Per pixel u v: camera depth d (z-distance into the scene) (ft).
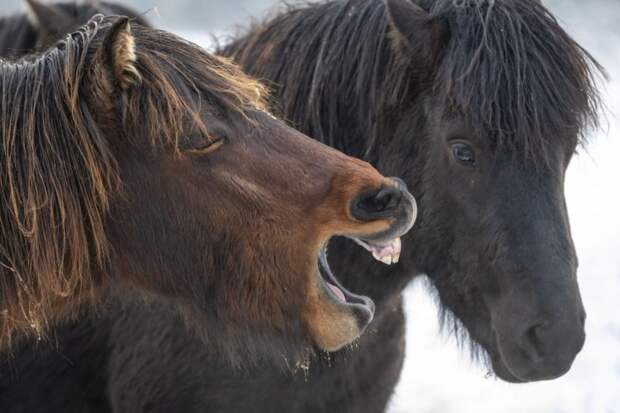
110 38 17.33
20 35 33.37
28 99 18.07
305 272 18.75
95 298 20.26
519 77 21.38
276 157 18.57
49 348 24.89
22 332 21.52
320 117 24.02
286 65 24.54
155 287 19.60
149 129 18.02
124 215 18.80
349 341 19.07
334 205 18.35
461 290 22.77
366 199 18.28
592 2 128.36
